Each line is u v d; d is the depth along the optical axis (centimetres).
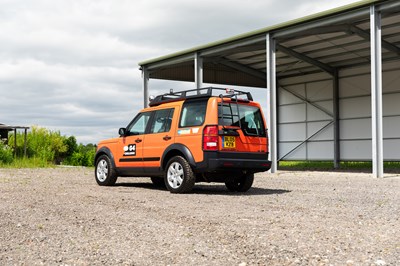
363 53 2091
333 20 1559
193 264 403
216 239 494
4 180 1271
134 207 726
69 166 2253
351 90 2242
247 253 436
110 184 1129
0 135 2427
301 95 2467
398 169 1947
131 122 1083
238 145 922
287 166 2422
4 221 602
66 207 724
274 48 1755
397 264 397
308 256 424
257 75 2470
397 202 793
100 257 427
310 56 2153
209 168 892
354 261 407
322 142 2356
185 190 927
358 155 2205
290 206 743
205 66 2322
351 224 579
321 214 659
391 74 2083
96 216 639
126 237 507
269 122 1733
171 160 954
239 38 1855
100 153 1152
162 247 462
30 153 2384
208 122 900
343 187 1082
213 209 706
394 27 1709
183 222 592
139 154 1041
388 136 2098
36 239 500
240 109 942
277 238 497
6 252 446
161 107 1020
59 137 2567
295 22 1647
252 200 824
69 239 499
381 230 541
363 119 2186
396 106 2066
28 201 795
